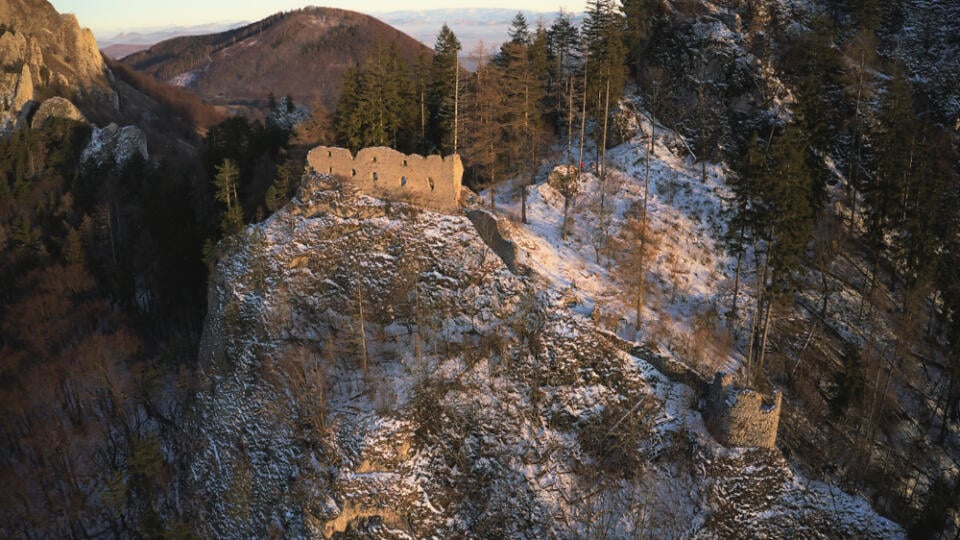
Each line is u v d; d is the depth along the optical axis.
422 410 53.03
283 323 59.38
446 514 50.28
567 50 87.88
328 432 53.09
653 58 87.56
